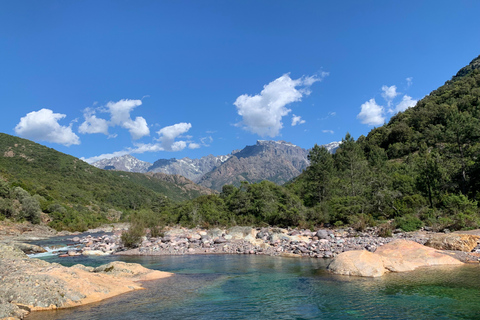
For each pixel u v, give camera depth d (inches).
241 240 1482.5
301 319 423.5
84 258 1163.3
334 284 613.9
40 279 514.9
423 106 5551.2
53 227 3102.9
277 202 2578.7
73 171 7568.9
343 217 1758.1
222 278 721.6
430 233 1229.7
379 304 473.1
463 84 5221.5
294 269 810.2
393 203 1820.9
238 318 432.1
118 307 483.5
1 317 402.9
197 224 2578.7
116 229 3555.6
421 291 531.8
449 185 1889.8
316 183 2743.6
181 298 540.7
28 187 4222.4
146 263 1008.9
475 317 402.0
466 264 743.1
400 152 4303.6
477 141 2053.4
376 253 829.2
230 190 4037.9
